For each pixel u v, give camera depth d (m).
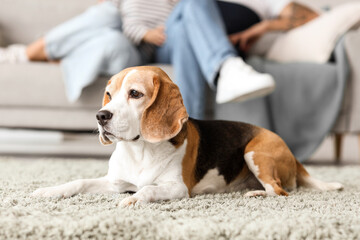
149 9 3.40
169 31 3.01
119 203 1.33
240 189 1.76
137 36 3.16
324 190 1.75
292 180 1.77
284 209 1.33
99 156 3.30
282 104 2.87
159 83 1.42
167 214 1.22
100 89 2.87
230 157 1.68
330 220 1.14
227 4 3.41
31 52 2.96
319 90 2.86
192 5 2.70
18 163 2.53
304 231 1.07
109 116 1.35
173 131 1.41
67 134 4.08
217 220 1.14
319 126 2.86
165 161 1.48
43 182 1.81
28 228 1.06
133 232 1.06
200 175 1.60
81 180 1.55
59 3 3.83
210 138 1.67
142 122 1.40
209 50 2.58
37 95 2.88
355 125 2.88
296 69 2.88
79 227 1.06
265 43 3.32
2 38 3.67
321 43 2.97
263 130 1.76
